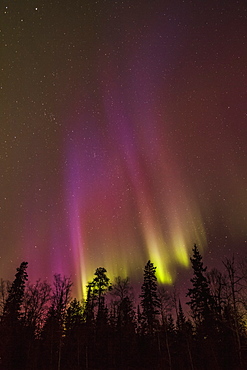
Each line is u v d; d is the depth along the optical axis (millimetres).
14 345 40812
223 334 40125
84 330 46469
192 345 43188
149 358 45062
